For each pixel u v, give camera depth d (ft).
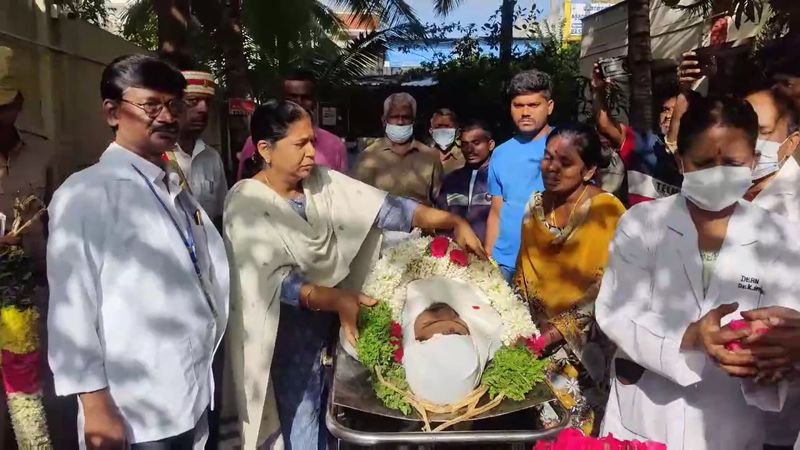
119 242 7.06
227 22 29.40
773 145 7.91
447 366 7.88
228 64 29.53
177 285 7.37
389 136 15.74
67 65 23.21
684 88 9.98
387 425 7.86
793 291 6.50
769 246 6.58
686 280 6.74
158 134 7.34
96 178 7.09
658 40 27.58
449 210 16.76
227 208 9.41
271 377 9.93
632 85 17.75
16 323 9.28
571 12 60.59
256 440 9.10
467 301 8.83
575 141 9.84
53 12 21.91
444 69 41.09
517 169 13.55
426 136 33.99
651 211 7.02
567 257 9.93
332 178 10.11
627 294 7.02
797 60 8.25
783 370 5.97
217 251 8.36
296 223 9.31
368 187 10.15
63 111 22.77
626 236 7.10
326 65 44.16
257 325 9.08
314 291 9.04
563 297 9.99
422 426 7.72
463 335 8.29
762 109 7.96
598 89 12.44
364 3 41.22
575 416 9.68
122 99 7.21
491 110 39.04
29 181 10.43
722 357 6.00
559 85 36.32
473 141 16.51
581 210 9.84
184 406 7.37
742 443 6.74
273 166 9.46
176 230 7.49
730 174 6.41
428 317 8.57
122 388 7.12
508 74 38.68
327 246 9.59
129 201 7.13
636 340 6.75
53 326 6.80
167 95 7.29
